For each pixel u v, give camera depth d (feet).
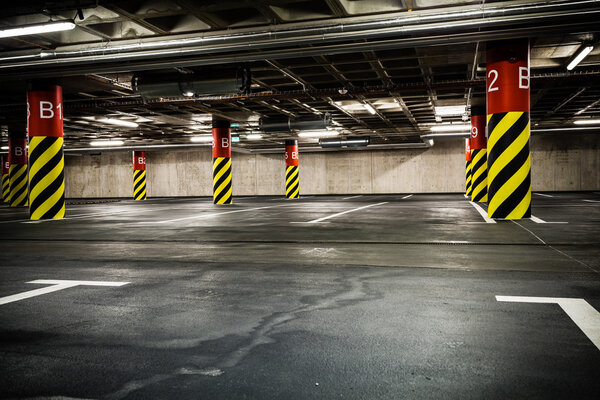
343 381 7.82
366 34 31.63
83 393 7.52
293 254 22.09
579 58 40.65
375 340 9.84
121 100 59.57
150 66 38.14
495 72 34.81
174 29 35.37
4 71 40.47
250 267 18.86
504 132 34.86
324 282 15.75
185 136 101.09
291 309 12.39
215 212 55.77
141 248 24.99
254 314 12.00
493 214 36.42
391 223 36.76
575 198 78.69
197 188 138.10
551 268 17.42
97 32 35.60
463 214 44.78
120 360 8.94
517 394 7.22
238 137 98.48
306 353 9.15
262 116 73.67
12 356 9.22
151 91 43.27
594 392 7.25
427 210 51.83
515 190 35.40
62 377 8.16
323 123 68.23
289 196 106.22
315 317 11.60
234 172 137.39
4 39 36.32
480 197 66.54
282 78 49.52
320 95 53.26
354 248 23.66
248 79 42.42
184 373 8.28
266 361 8.78
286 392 7.44
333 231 31.71
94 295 14.29
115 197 143.43
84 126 81.46
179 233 32.04
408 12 31.12
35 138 43.37
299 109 68.64
